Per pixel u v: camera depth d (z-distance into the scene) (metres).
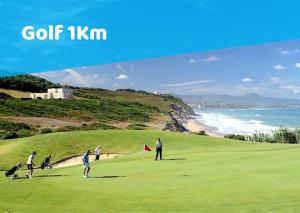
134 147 55.59
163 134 60.88
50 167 41.03
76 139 57.44
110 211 20.02
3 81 189.12
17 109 139.25
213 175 27.64
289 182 23.31
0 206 21.86
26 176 31.64
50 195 23.88
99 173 32.09
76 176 30.72
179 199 21.14
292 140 95.44
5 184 27.95
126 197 22.23
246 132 166.75
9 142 61.88
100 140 57.53
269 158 35.41
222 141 58.59
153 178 28.03
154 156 43.28
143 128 144.75
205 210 19.17
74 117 148.75
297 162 31.22
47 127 118.19
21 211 20.86
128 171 32.50
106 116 167.12
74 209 20.70
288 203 19.22
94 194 23.39
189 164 34.66
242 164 32.38
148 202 20.98
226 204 19.77
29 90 195.50
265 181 24.09
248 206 19.23
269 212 18.28
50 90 193.88
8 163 50.94
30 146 55.28
